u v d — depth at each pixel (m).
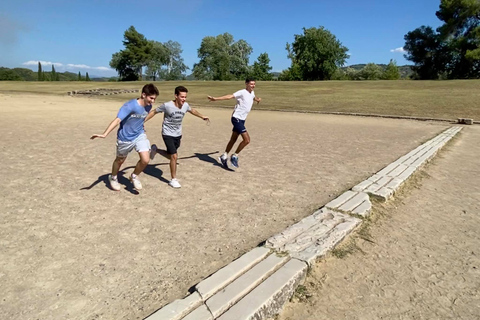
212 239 3.63
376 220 4.39
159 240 3.57
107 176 5.84
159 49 87.50
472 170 7.14
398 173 6.29
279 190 5.34
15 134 10.04
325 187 5.54
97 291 2.69
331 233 3.67
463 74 56.78
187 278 2.90
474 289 3.00
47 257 3.16
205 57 88.44
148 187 5.32
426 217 4.58
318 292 2.92
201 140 10.11
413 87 34.19
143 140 4.84
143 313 2.45
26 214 4.13
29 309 2.46
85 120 14.38
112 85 49.38
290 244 3.40
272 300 2.59
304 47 78.75
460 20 51.41
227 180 5.84
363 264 3.36
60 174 5.88
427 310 2.72
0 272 2.90
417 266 3.35
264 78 86.69
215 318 2.36
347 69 89.62
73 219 4.02
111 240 3.53
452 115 17.73
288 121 16.45
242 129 6.26
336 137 11.16
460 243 3.85
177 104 5.06
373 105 22.44
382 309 2.72
